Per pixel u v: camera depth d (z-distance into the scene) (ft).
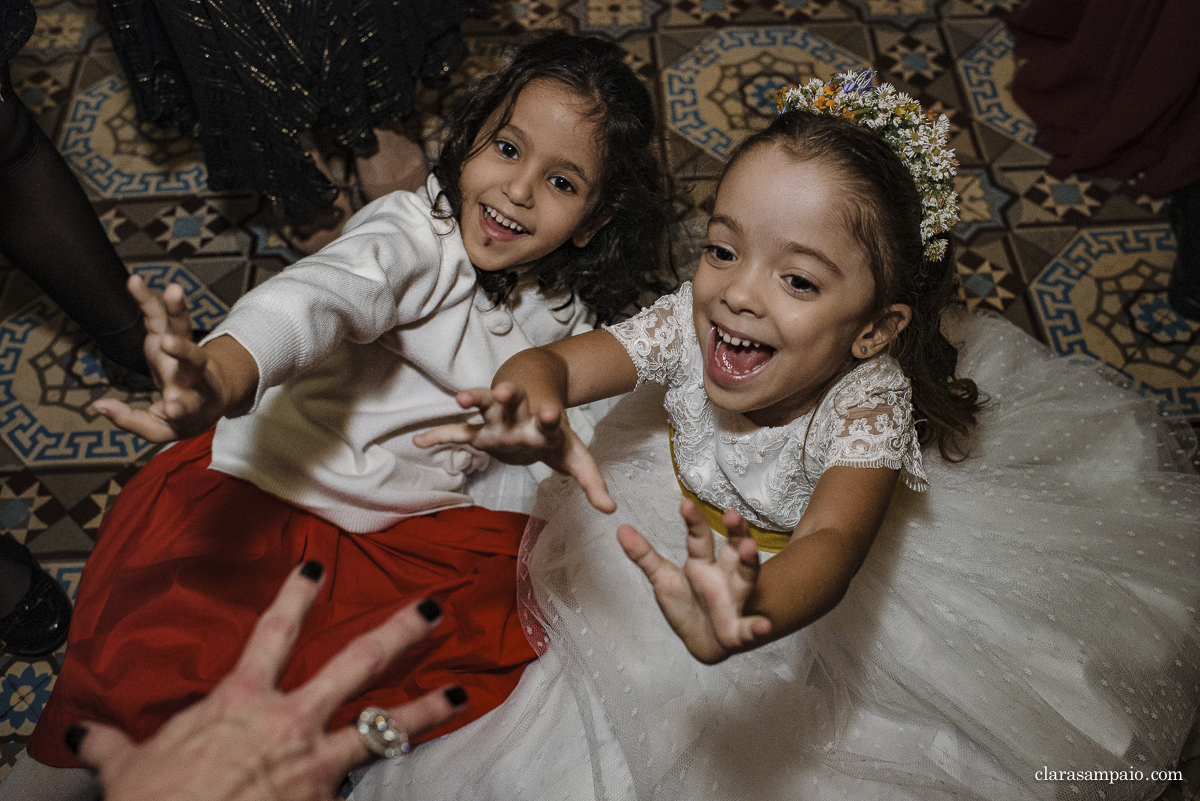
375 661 2.30
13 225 5.14
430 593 4.82
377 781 4.67
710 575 2.44
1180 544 4.94
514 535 5.27
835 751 4.32
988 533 4.79
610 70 4.51
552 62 4.44
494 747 4.50
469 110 4.66
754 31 8.95
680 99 8.40
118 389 6.66
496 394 2.84
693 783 4.23
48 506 6.19
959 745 4.49
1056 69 8.18
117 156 7.88
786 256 3.39
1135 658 4.58
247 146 5.73
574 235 4.98
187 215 7.57
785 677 4.44
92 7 8.76
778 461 4.10
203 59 5.26
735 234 3.46
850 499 3.58
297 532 4.91
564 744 4.47
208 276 7.26
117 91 8.24
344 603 4.87
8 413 6.56
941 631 4.42
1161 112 7.27
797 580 2.97
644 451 4.91
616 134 4.54
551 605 4.42
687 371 4.21
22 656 5.57
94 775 2.19
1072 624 4.57
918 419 4.49
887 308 3.69
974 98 8.52
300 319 3.54
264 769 2.05
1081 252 7.58
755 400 3.70
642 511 4.68
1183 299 7.14
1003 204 7.85
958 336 5.74
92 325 5.92
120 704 4.20
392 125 6.59
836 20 9.07
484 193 4.52
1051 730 4.30
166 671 4.29
